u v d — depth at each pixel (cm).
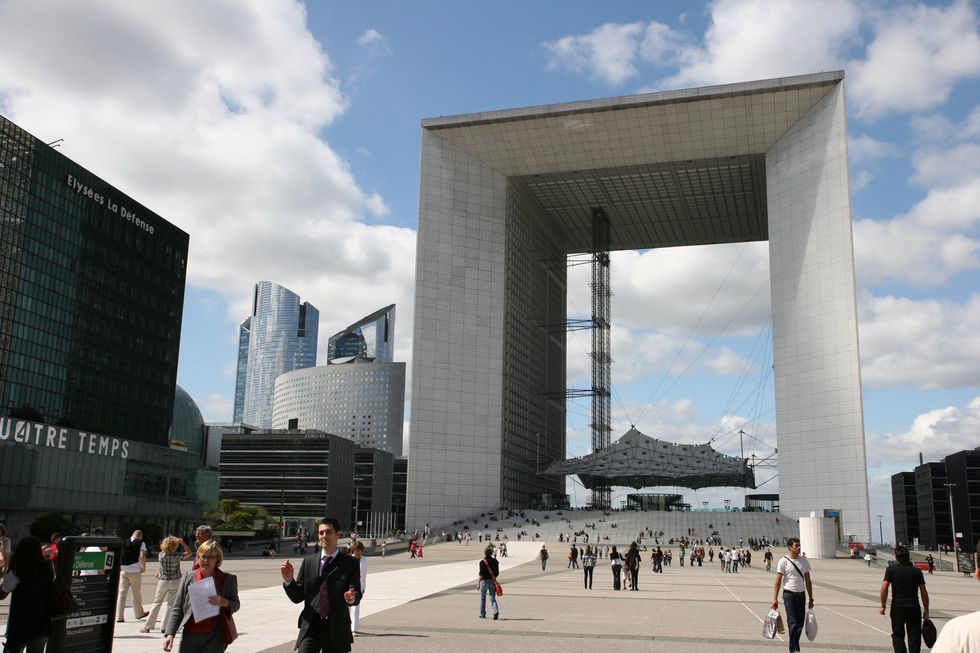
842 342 11319
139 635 1777
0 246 10250
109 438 10519
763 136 12312
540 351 15500
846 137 11612
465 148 13438
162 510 11588
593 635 1920
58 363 11138
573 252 17600
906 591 1398
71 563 1055
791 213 12056
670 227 15825
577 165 13162
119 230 12556
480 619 2225
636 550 3697
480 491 12662
